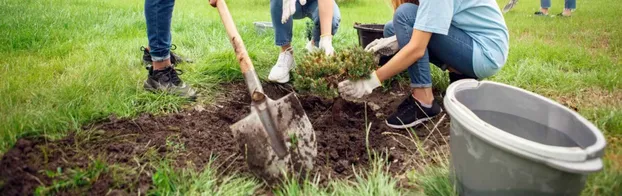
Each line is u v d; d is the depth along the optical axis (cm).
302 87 268
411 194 204
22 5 602
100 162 209
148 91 304
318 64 261
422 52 243
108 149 232
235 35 258
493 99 213
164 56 301
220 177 219
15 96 277
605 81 336
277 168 214
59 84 301
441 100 321
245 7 900
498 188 169
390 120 277
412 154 246
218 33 491
